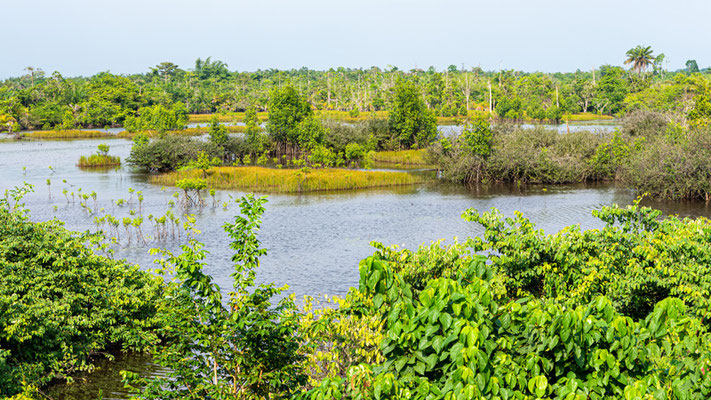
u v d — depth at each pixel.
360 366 5.74
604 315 5.89
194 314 9.28
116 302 18.09
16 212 19.72
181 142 69.25
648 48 162.75
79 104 155.88
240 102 178.88
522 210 42.03
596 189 52.44
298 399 6.12
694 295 11.35
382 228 36.62
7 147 94.06
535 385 5.41
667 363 7.10
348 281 25.66
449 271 13.26
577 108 163.75
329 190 53.69
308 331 10.98
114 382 16.14
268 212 42.41
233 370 9.38
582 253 13.51
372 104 173.00
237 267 9.71
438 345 5.49
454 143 65.50
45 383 15.48
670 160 45.53
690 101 84.56
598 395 5.58
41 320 15.58
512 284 13.47
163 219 33.94
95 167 69.31
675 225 14.85
